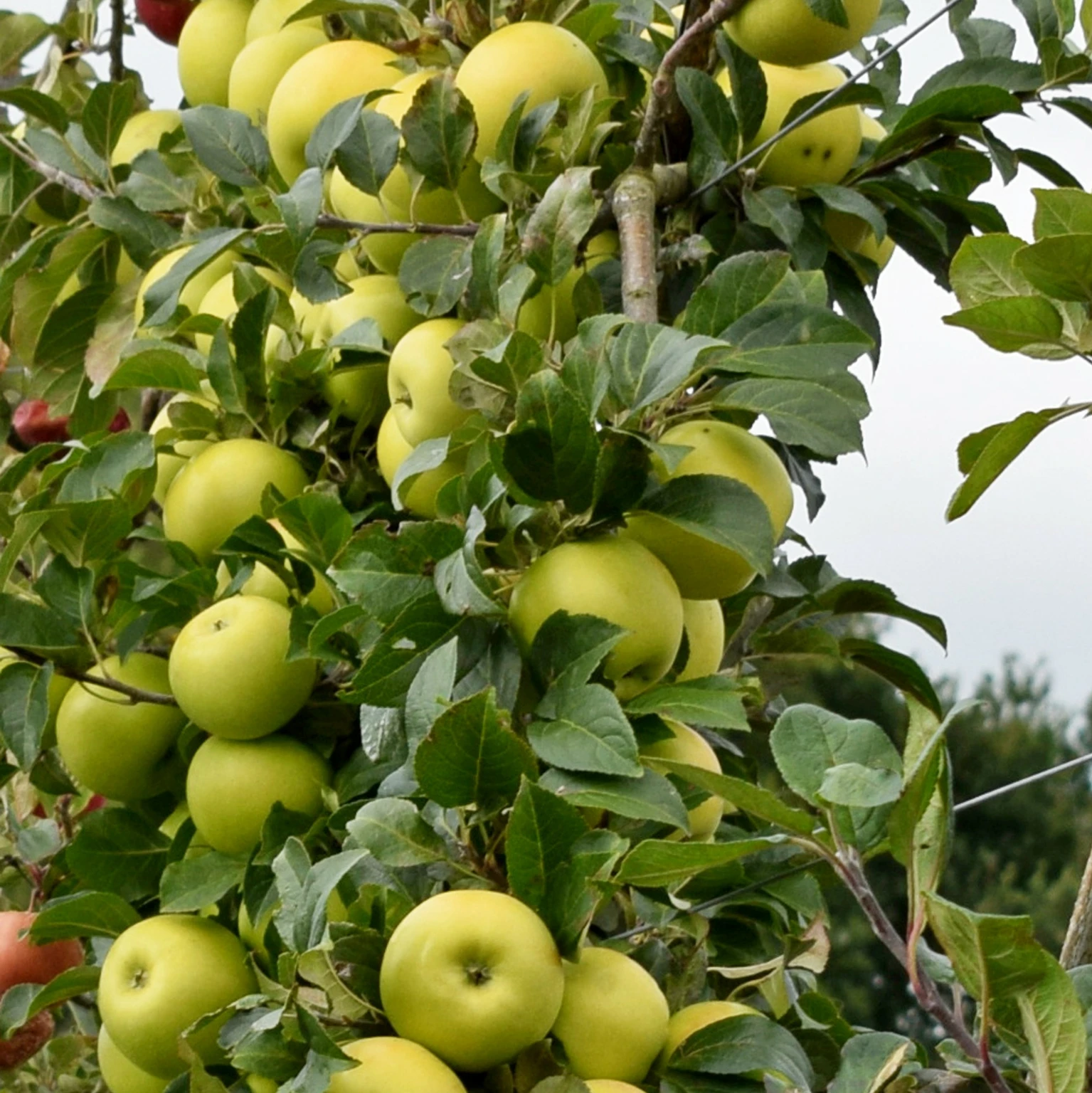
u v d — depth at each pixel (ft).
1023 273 5.11
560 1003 5.16
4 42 7.18
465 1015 5.09
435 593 5.44
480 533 5.36
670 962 5.62
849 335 5.60
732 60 6.04
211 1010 5.60
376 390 6.02
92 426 6.63
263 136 6.20
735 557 5.59
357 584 5.47
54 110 6.60
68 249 6.68
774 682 6.39
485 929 5.11
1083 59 6.13
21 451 7.13
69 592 5.82
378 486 6.03
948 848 4.99
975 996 4.99
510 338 5.49
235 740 5.77
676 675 5.72
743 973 5.70
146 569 5.89
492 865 5.30
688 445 5.58
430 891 5.37
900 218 6.36
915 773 4.95
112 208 6.46
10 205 6.98
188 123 6.20
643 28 6.46
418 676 5.31
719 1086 5.29
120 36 7.12
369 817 5.31
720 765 6.16
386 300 6.05
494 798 5.28
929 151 6.22
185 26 6.76
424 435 5.77
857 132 6.22
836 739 5.15
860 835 5.08
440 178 5.92
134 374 6.01
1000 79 6.20
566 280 5.95
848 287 6.32
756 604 6.26
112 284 6.69
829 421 5.60
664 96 5.97
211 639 5.72
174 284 5.96
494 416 5.55
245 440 6.01
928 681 6.25
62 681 6.01
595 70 6.02
